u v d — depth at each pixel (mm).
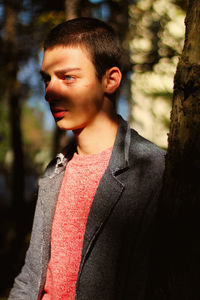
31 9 3992
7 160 13211
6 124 13328
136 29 3318
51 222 1132
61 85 1047
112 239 968
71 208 1078
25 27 4102
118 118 1145
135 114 3373
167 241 786
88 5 3004
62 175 1161
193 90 738
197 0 733
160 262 799
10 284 3838
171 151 786
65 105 1047
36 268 1151
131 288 938
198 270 744
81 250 1040
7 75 4453
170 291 771
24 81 4547
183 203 761
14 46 4273
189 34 750
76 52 1035
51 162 1236
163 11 3303
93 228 984
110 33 1120
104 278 962
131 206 969
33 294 1136
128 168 1010
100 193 998
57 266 1072
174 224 773
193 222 749
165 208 797
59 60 1042
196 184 745
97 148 1099
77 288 979
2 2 4121
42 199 1170
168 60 3020
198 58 731
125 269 952
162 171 987
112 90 1095
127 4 3434
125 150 1029
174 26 3324
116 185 987
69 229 1069
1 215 6586
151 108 3217
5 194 11578
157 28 3266
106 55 1073
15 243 4969
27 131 21531
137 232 957
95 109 1065
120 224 967
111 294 955
